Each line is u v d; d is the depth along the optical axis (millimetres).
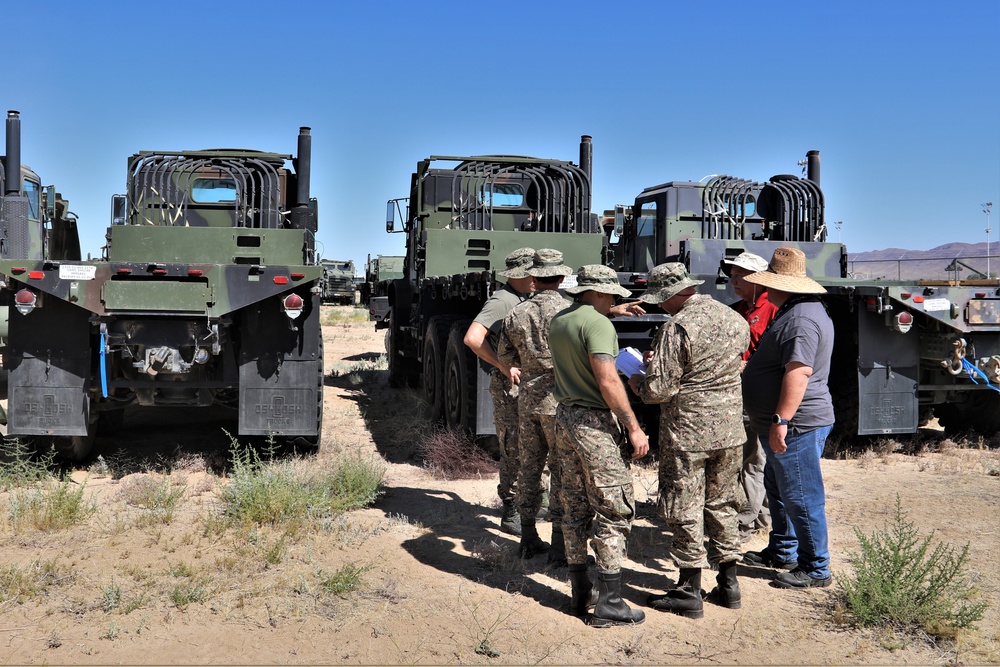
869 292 6863
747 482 4859
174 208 7434
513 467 5031
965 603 3941
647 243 9789
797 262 4117
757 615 3895
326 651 3445
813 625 3791
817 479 4172
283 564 4422
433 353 8383
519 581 4273
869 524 5305
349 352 16938
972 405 8188
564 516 3875
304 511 5234
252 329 6359
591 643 3568
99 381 6312
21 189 9672
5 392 9961
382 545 4801
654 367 3748
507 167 8867
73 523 5043
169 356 5992
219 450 7156
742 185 9305
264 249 6766
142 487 5746
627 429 3721
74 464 6621
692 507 3824
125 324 5996
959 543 4887
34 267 5750
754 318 4711
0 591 3939
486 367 6773
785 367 4043
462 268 8227
